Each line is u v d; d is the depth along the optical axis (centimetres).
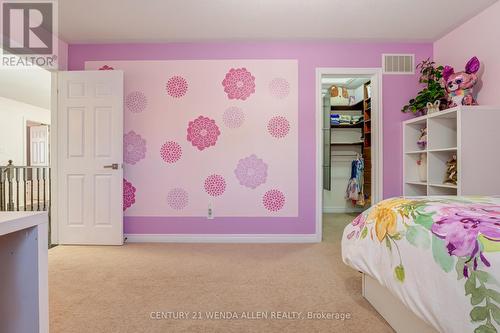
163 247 313
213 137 336
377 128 340
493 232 99
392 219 146
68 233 322
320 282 217
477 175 243
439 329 107
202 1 255
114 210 321
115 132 321
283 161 336
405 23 294
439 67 297
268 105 336
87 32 312
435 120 290
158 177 337
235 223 337
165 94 337
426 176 314
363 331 151
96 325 157
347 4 259
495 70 259
